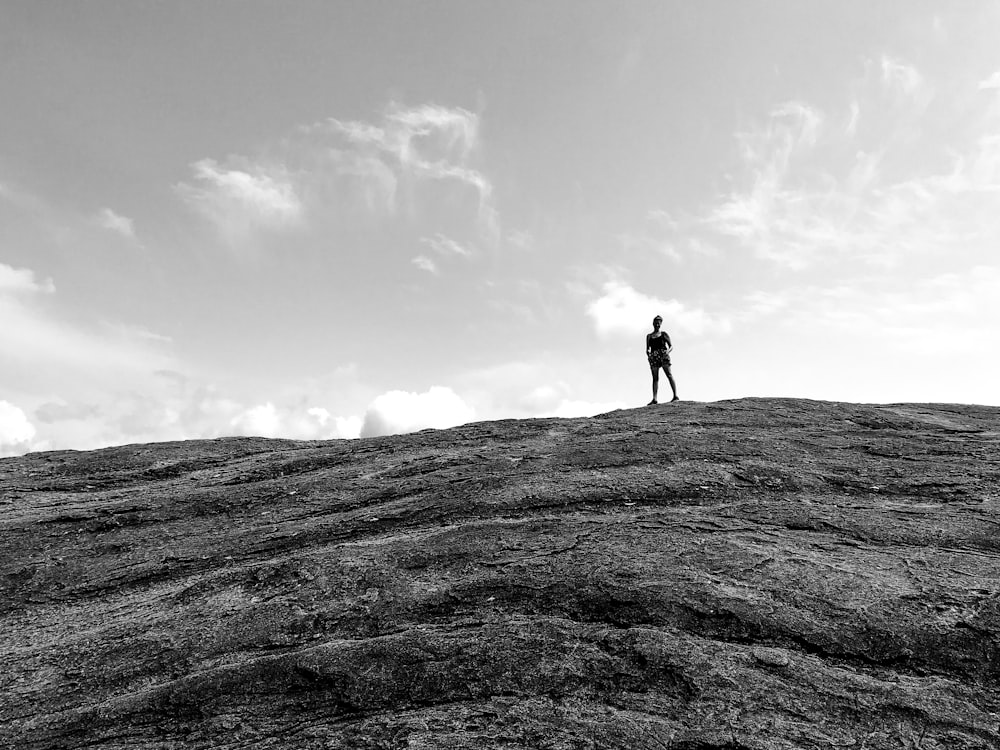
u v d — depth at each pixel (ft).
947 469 46.55
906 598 29.78
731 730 23.25
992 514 38.40
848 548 35.06
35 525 49.93
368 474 54.80
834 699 24.56
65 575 42.78
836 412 63.82
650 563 33.47
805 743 22.70
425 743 23.35
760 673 25.81
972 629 27.66
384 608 32.45
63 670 31.58
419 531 41.86
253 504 51.19
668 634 28.09
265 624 32.48
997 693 24.85
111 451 70.08
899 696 24.62
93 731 26.71
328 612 32.76
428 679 26.73
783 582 31.35
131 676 30.25
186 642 32.04
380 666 27.61
